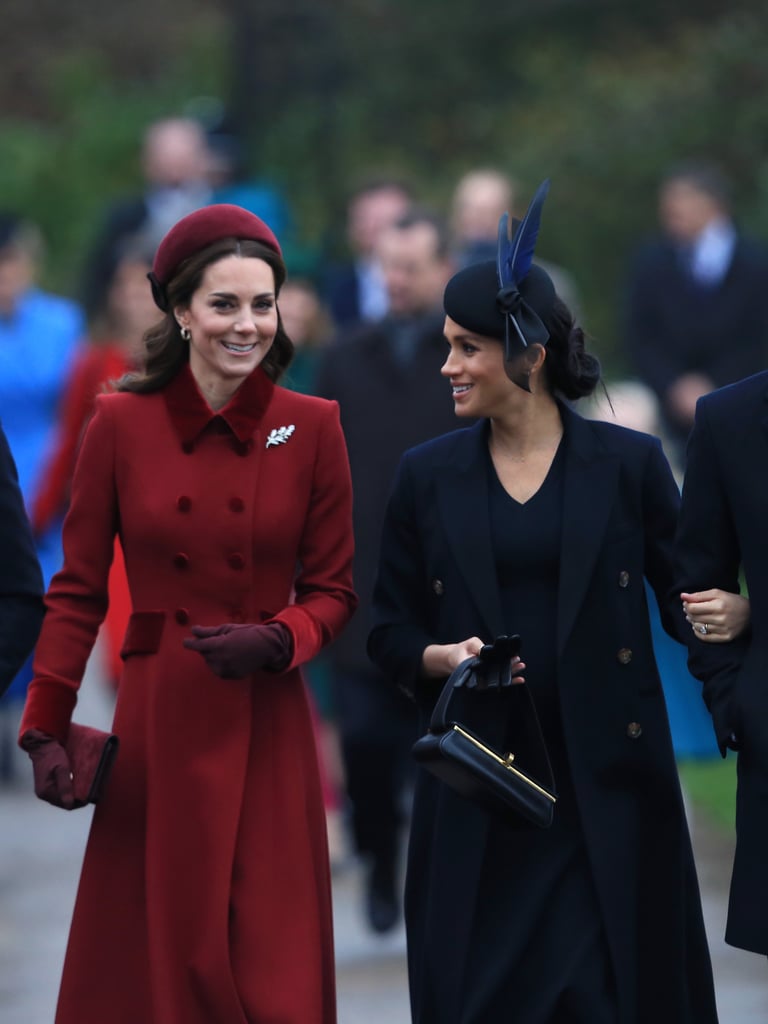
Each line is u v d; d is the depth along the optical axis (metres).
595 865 15.75
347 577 16.55
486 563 15.97
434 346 23.94
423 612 16.55
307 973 15.82
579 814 15.88
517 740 15.66
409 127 62.69
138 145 75.50
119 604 26.28
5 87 82.62
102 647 31.12
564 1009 15.69
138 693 16.11
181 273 15.98
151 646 16.11
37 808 31.38
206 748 15.92
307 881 16.05
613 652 15.97
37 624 16.00
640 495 16.16
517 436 16.22
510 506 16.09
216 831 15.79
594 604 15.97
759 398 15.41
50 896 26.05
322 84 60.59
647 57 63.75
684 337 40.25
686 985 16.05
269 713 16.14
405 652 16.27
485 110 63.00
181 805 15.86
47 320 33.75
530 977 15.77
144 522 16.11
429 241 23.88
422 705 16.42
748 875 15.09
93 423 16.36
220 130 43.06
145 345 16.41
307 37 60.56
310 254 29.02
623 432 16.33
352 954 23.44
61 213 73.56
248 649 15.43
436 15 62.62
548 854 15.95
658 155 60.56
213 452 16.20
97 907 16.06
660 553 16.19
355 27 61.72
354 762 23.56
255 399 16.27
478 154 62.62
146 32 83.25
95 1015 15.99
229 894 15.80
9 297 33.47
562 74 63.06
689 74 61.50
